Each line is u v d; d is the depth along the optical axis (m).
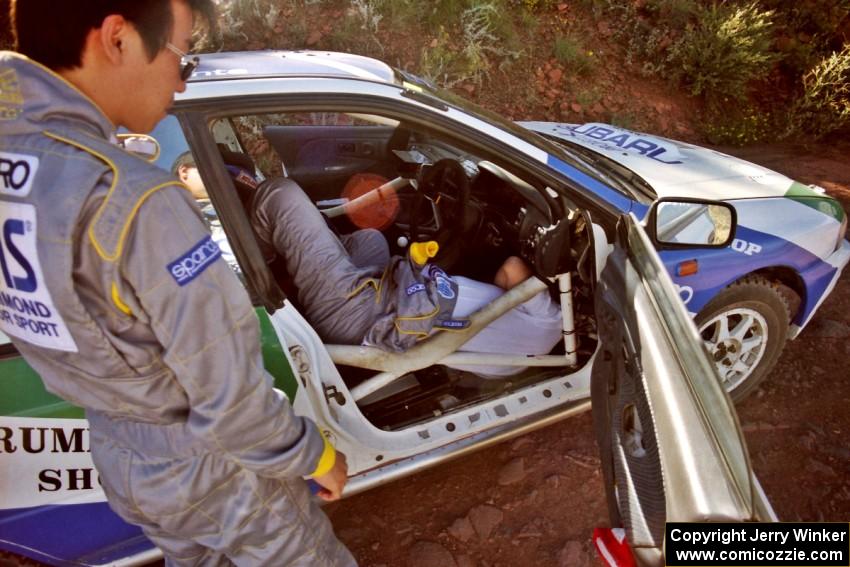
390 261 2.26
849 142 6.98
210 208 1.93
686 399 1.41
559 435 2.96
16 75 1.04
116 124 1.18
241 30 5.42
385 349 2.19
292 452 1.28
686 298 2.61
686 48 6.75
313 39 5.57
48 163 1.02
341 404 2.13
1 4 4.13
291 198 2.20
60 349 1.11
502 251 2.74
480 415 2.44
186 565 1.54
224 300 1.12
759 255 2.69
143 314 1.09
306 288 2.21
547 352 2.62
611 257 2.10
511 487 2.70
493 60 6.21
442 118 2.20
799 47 7.59
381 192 3.04
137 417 1.25
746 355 2.98
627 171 2.82
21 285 1.07
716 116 6.92
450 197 2.54
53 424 1.81
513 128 2.44
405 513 2.58
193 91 1.88
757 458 2.90
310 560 1.54
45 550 1.94
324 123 4.61
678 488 1.34
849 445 3.00
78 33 1.04
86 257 1.02
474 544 2.47
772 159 6.40
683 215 2.53
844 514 2.66
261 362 1.21
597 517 2.60
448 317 2.27
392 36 5.82
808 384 3.35
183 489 1.30
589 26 7.00
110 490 1.40
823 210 2.97
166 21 1.11
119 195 1.01
